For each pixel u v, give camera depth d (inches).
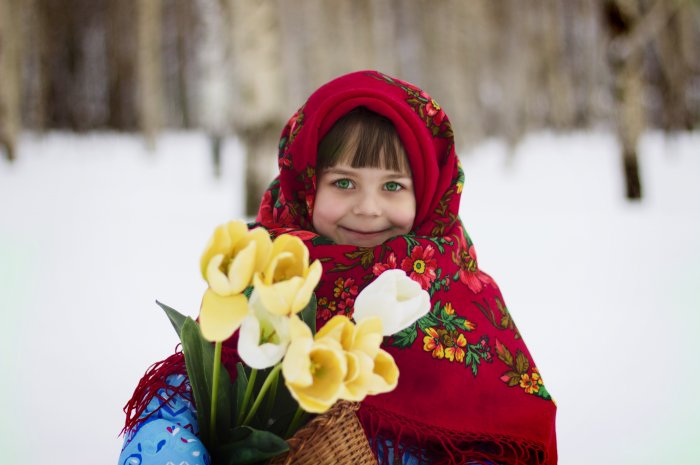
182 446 54.7
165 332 196.1
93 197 477.4
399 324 45.5
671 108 570.9
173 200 471.2
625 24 471.5
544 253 321.4
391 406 63.6
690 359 175.9
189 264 287.0
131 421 59.2
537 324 209.5
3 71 476.4
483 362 67.5
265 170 371.6
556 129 552.1
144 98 441.1
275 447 48.8
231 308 41.8
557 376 166.4
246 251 41.1
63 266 282.4
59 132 527.2
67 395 149.6
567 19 534.6
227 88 361.4
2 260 291.4
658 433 133.8
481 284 73.7
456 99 462.0
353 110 71.2
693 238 359.9
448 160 73.9
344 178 70.7
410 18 448.5
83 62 515.8
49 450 123.1
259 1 354.0
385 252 67.8
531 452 67.6
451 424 64.2
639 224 407.5
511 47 497.7
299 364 40.6
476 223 411.8
